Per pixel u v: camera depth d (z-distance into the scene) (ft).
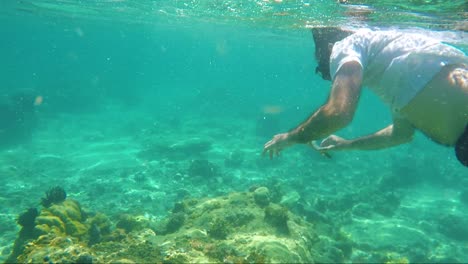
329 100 7.81
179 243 21.76
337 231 35.04
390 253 34.09
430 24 42.37
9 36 374.22
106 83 163.94
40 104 103.71
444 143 8.41
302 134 8.20
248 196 31.42
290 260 20.48
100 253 18.31
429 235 39.29
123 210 41.45
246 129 97.40
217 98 146.41
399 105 8.84
